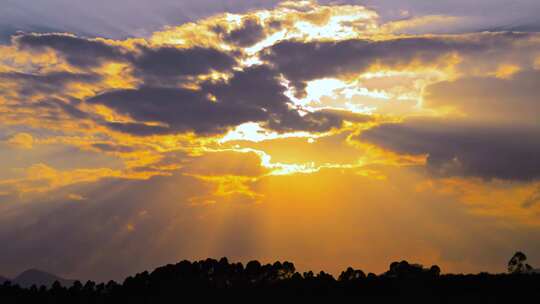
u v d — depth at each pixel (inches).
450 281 4463.6
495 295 3959.2
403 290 4468.5
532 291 3951.8
